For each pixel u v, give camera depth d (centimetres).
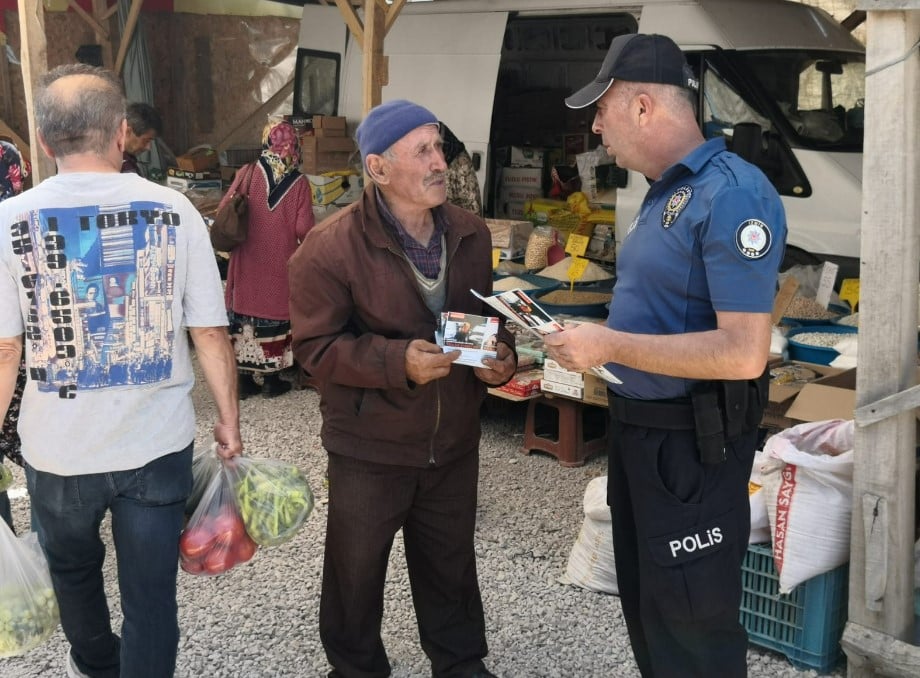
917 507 323
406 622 351
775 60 670
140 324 236
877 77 263
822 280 537
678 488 236
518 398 500
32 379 234
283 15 1157
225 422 263
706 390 231
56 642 340
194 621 354
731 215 215
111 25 1145
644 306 234
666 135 232
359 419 269
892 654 281
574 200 751
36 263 228
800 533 302
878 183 268
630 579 257
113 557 401
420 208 262
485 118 761
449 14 788
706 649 242
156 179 1059
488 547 409
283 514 261
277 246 582
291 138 580
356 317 271
